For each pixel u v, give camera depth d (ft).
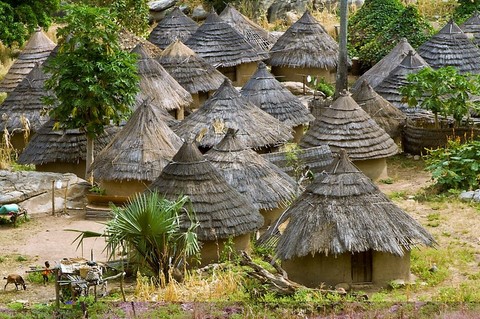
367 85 126.52
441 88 120.37
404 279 79.82
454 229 94.43
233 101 115.14
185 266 79.92
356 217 78.28
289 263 79.92
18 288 80.69
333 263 78.48
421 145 122.52
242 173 94.43
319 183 80.89
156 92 128.77
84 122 108.37
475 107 121.80
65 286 74.49
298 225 79.00
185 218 82.84
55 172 114.32
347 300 71.05
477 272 82.38
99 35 106.32
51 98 111.45
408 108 128.67
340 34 140.77
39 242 94.22
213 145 111.14
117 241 78.38
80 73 106.63
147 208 77.97
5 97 143.23
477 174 107.34
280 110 125.70
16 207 99.09
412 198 105.50
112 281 80.94
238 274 76.79
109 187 104.27
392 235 78.02
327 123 115.34
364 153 112.98
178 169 85.35
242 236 85.92
